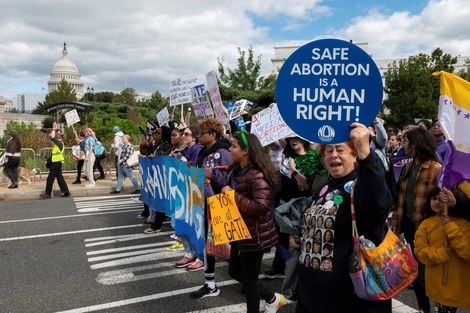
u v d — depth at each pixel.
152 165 6.29
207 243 3.80
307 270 2.04
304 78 1.89
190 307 3.74
